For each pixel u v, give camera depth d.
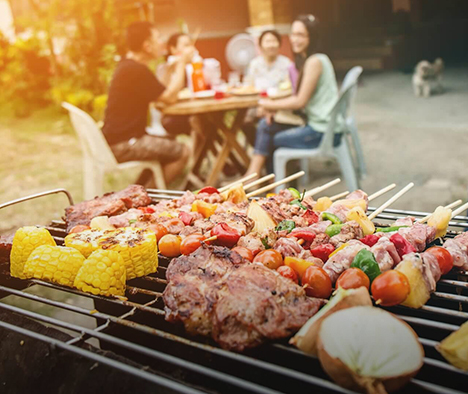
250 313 1.53
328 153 5.12
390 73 13.59
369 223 2.19
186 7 9.66
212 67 5.98
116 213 2.65
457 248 1.95
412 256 1.71
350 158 5.23
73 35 10.99
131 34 5.27
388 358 1.33
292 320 1.55
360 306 1.46
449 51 14.97
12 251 2.13
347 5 16.52
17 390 1.88
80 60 10.91
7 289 1.93
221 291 1.66
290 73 6.26
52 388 1.77
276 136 5.31
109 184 7.02
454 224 2.29
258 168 5.66
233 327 1.55
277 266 1.88
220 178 6.82
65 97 11.04
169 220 2.36
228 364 1.81
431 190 5.65
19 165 8.20
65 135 9.92
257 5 8.55
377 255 1.81
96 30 10.66
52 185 7.11
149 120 6.89
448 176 6.03
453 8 16.03
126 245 2.00
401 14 14.66
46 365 1.82
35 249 2.02
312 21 5.22
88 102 10.77
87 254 2.02
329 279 1.76
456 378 1.73
